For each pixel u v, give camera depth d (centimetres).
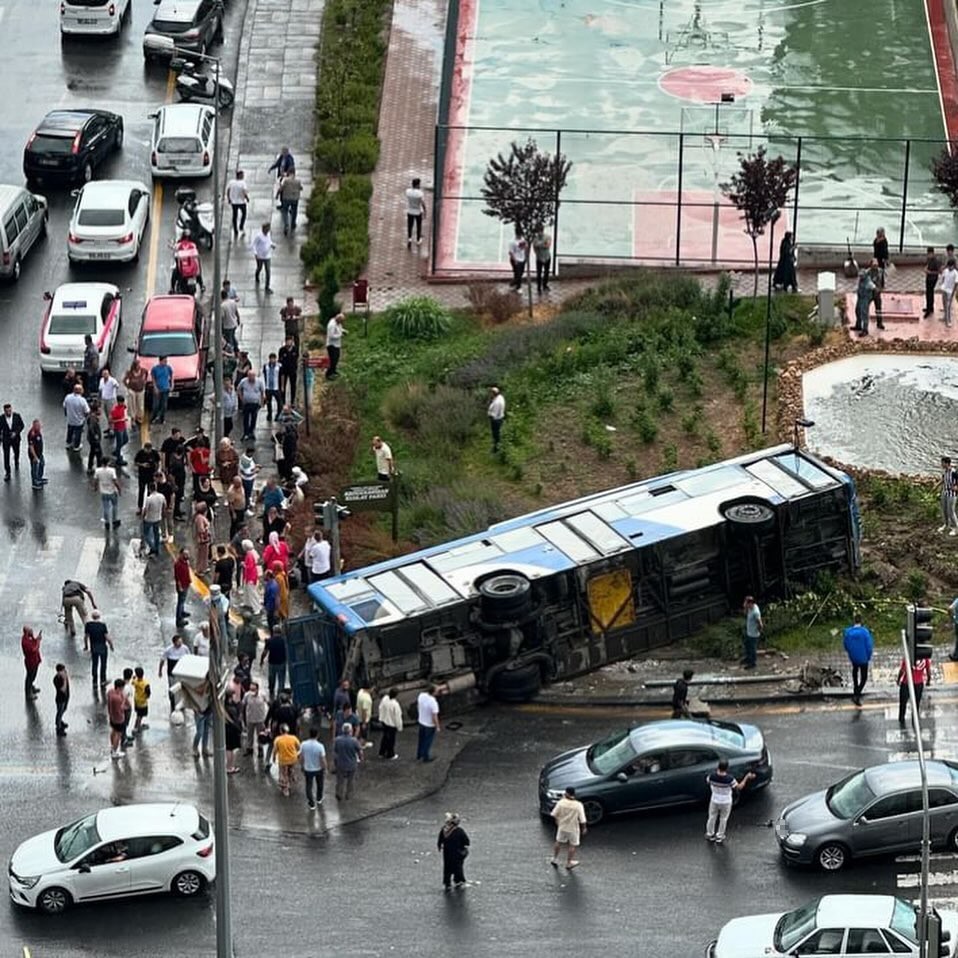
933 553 8262
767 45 12244
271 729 7375
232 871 6819
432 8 12669
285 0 12688
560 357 9569
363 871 6812
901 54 12119
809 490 8112
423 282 10394
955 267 9662
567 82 11925
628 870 6750
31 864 6644
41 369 9644
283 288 10312
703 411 9238
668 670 7844
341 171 11181
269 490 8469
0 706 7681
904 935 6112
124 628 8112
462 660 7681
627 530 7956
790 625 7975
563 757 7119
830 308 9719
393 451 9150
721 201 10894
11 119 11475
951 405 9150
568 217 10812
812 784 7119
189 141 10900
